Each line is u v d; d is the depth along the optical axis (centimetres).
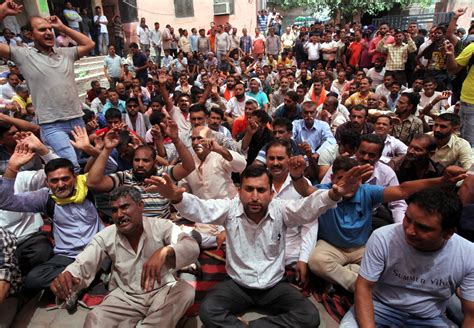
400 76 796
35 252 270
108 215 354
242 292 237
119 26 1318
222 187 343
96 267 229
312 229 274
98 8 1215
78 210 275
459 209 170
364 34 1169
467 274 184
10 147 345
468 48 420
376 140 300
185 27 1530
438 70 734
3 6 309
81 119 389
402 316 203
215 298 229
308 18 2072
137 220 223
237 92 661
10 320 245
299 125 502
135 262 231
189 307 235
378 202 260
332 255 265
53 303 264
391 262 195
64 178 262
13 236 250
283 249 238
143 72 1046
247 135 424
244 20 1625
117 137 286
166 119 302
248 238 231
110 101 654
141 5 1442
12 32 877
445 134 362
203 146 332
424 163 337
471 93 430
